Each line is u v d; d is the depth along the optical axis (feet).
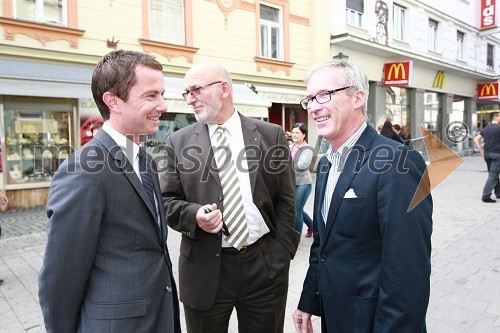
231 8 32.32
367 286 4.75
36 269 13.38
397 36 49.96
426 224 4.48
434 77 57.11
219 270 6.23
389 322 4.35
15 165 23.41
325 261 5.22
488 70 70.85
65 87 22.63
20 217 21.20
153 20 28.09
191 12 29.73
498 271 12.48
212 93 6.37
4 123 22.75
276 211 7.05
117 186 4.45
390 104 49.62
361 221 4.75
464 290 11.06
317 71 5.16
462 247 15.07
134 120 4.70
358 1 44.42
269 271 6.56
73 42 24.08
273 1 35.50
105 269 4.39
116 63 4.59
